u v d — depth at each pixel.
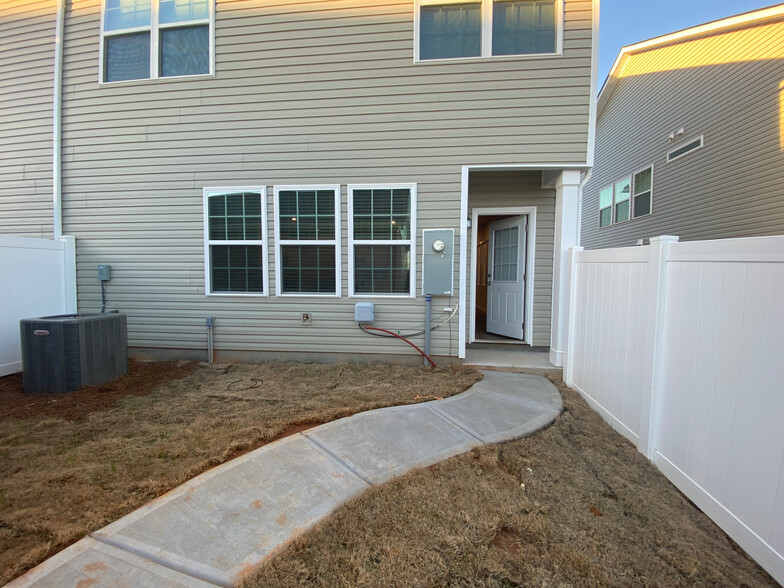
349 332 5.14
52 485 2.24
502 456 2.75
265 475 2.38
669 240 2.68
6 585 1.54
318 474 2.42
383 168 4.93
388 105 4.88
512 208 5.84
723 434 2.11
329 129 4.98
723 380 2.13
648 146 10.27
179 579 1.60
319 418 3.21
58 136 5.46
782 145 6.95
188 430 2.99
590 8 4.53
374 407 3.53
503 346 5.96
